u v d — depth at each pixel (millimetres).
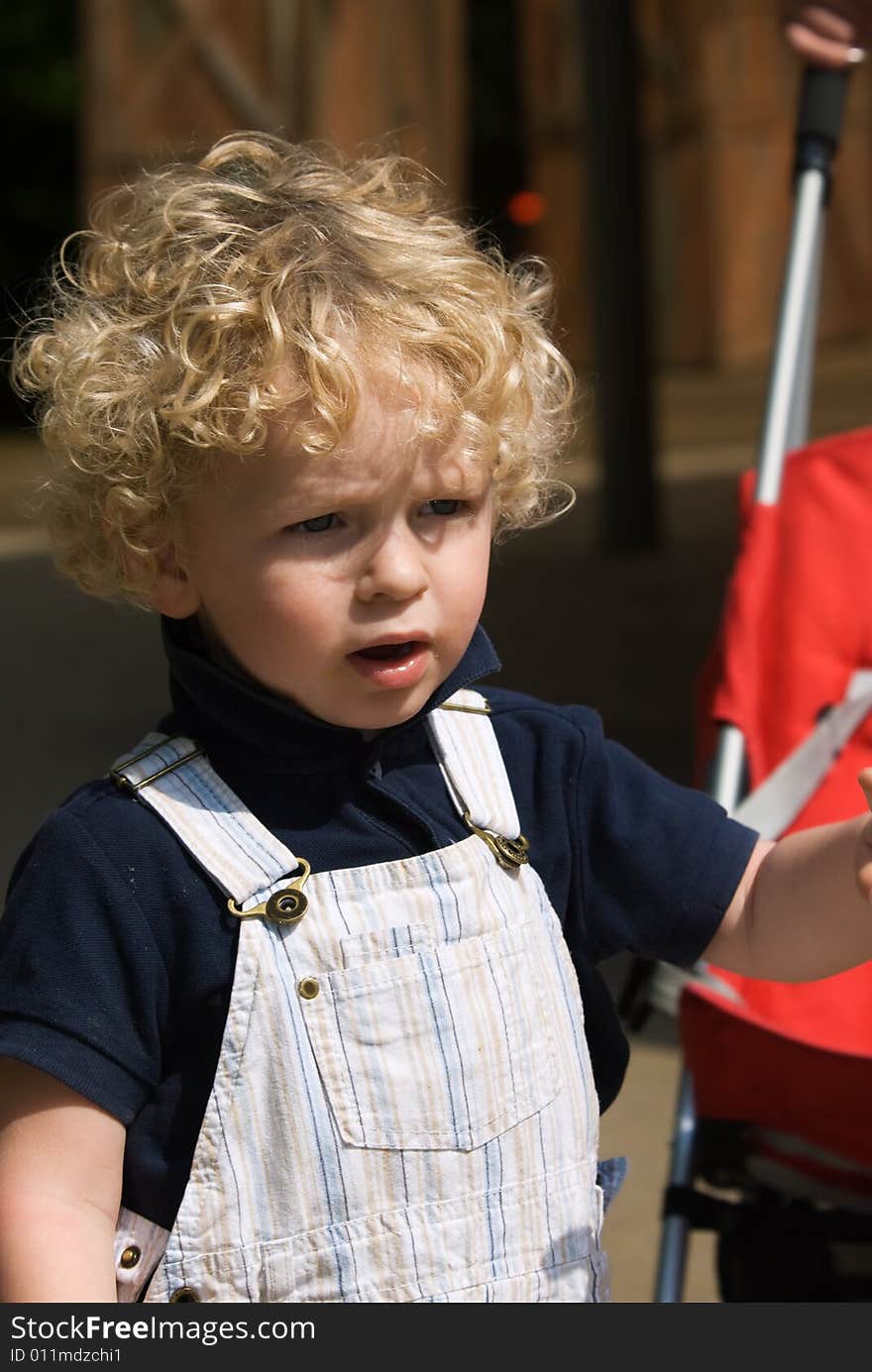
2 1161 1293
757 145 14602
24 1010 1288
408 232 1419
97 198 1814
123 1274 1312
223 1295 1296
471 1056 1340
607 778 1495
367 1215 1309
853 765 1999
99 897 1311
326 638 1303
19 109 16047
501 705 1511
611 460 7660
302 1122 1304
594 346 7648
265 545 1297
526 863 1436
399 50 9766
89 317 1381
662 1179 2684
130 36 9492
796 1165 1855
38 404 1500
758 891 1486
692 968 1619
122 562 1369
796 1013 1854
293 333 1276
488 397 1323
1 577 7961
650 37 14281
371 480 1283
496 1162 1346
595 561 7523
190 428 1283
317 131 9469
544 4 14234
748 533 2113
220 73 9477
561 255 14445
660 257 14734
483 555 1362
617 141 7316
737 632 2037
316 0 9414
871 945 1450
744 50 14320
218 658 1380
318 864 1349
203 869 1325
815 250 2271
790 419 2207
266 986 1310
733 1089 1809
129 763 1374
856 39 2287
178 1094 1316
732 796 1940
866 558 2064
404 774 1418
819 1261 1956
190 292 1322
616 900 1487
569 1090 1405
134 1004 1304
